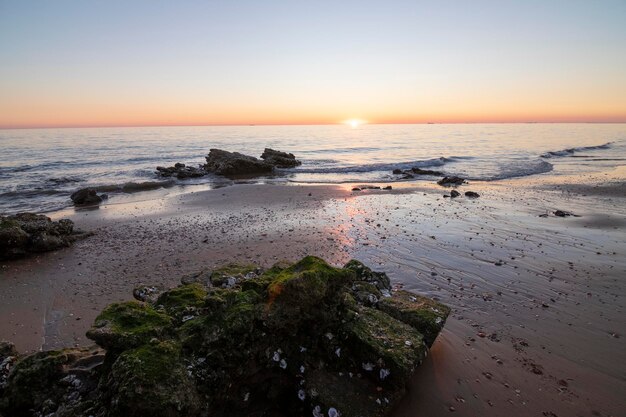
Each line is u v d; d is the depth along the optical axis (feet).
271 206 67.92
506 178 104.32
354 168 130.41
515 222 54.90
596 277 34.83
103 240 48.73
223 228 53.31
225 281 22.38
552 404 18.75
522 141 254.88
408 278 34.60
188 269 38.45
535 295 31.04
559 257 40.14
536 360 22.25
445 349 22.85
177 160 160.04
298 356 17.63
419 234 48.75
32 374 14.16
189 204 70.79
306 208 65.82
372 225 53.57
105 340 14.61
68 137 345.72
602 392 19.74
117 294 33.04
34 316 29.19
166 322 16.19
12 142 261.44
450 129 530.68
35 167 131.03
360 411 16.17
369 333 18.98
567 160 144.05
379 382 17.61
